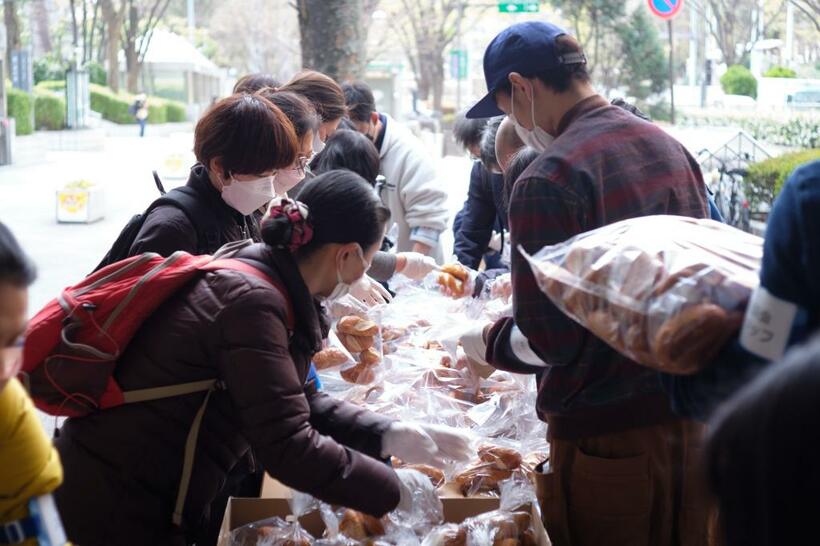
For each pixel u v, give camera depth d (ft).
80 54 136.46
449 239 26.48
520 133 8.21
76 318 6.82
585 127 7.58
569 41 7.89
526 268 7.24
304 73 12.42
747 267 5.56
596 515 7.38
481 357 8.90
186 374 6.82
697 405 5.42
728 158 23.90
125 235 9.05
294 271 6.83
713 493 3.09
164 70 159.63
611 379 7.22
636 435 7.25
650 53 37.42
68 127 94.58
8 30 103.81
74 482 6.94
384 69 110.83
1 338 4.70
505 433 9.43
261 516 7.84
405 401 9.55
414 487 7.32
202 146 8.69
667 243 5.77
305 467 6.50
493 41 8.17
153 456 6.90
